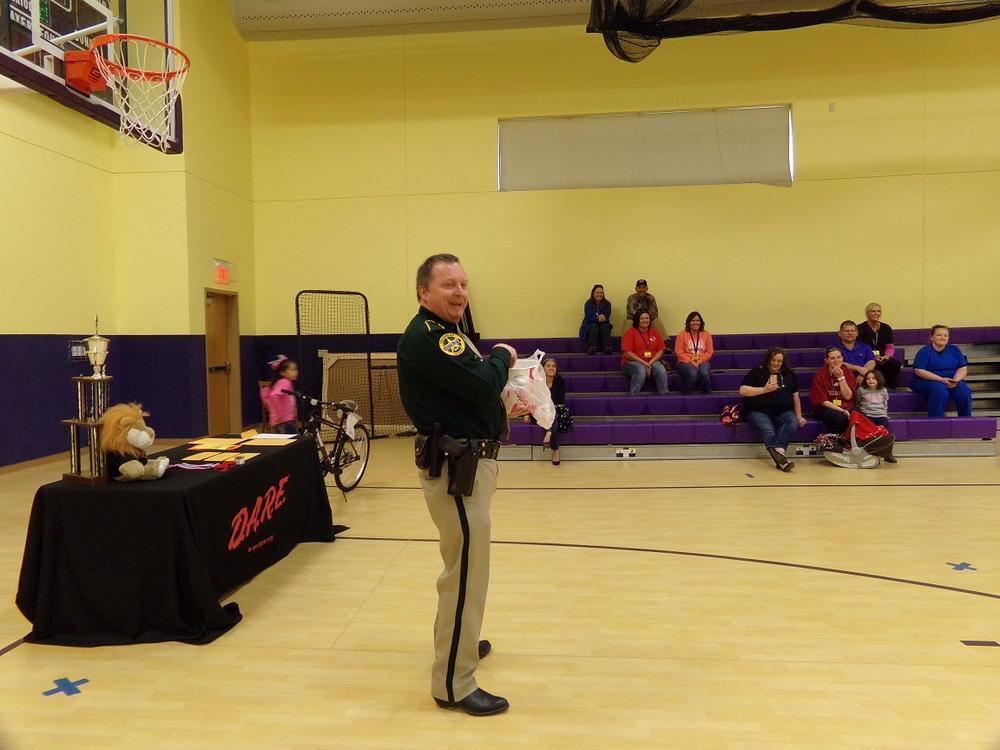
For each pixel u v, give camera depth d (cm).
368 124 998
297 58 1000
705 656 273
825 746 211
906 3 604
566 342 974
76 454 309
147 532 295
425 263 235
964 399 758
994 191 934
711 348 850
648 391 874
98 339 313
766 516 487
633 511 509
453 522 228
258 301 1016
